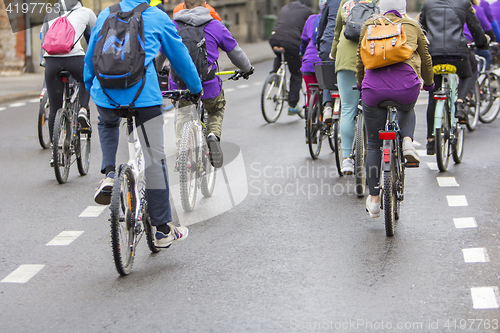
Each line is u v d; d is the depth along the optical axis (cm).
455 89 1042
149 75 602
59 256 687
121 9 611
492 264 633
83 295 583
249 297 570
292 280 606
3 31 2825
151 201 646
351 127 895
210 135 836
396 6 711
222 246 706
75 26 955
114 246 591
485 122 1428
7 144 1312
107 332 509
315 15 1274
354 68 874
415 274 612
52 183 1002
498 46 1443
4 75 2822
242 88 2230
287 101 1552
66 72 953
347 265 641
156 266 652
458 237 716
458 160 1062
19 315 543
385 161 698
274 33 1487
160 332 507
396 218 766
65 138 984
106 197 644
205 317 532
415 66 701
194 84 659
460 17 1015
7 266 660
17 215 838
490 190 904
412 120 746
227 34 816
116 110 601
